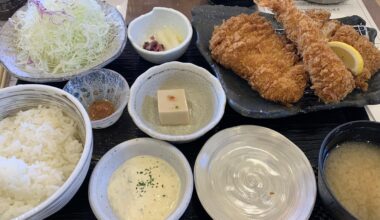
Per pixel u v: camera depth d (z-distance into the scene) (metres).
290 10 0.35
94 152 0.30
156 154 0.28
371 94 0.32
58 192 0.22
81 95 0.33
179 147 0.30
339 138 0.26
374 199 0.24
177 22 0.39
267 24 0.36
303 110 0.31
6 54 0.34
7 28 0.36
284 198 0.26
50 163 0.27
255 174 0.27
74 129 0.28
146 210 0.25
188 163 0.26
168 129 0.31
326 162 0.26
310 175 0.26
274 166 0.28
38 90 0.28
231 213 0.25
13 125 0.28
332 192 0.23
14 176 0.24
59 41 0.34
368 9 0.42
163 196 0.26
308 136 0.31
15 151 0.27
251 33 0.36
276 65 0.33
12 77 0.36
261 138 0.29
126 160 0.28
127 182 0.27
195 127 0.31
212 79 0.31
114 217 0.25
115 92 0.33
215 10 0.39
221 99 0.30
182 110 0.30
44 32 0.34
